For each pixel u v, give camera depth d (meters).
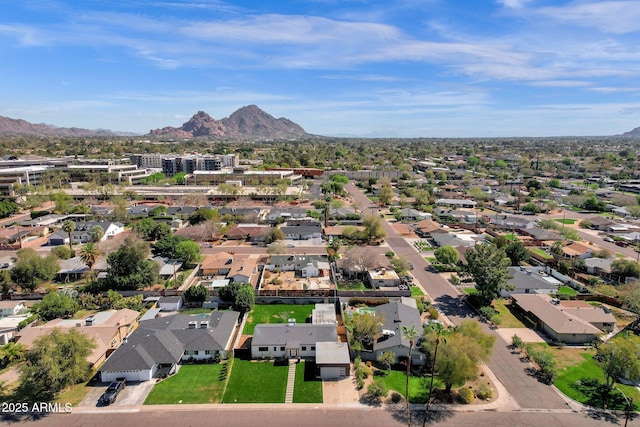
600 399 55.56
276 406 53.75
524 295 85.31
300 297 86.69
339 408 53.53
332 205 172.62
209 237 133.12
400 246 127.81
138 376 58.91
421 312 81.00
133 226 140.38
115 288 88.69
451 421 51.28
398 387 58.06
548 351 67.50
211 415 51.91
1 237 123.38
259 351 65.56
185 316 74.00
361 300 85.31
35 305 78.12
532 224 149.25
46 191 191.62
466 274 97.12
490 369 62.28
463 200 195.75
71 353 56.06
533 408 53.81
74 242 126.56
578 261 105.75
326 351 62.81
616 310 83.06
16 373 60.75
